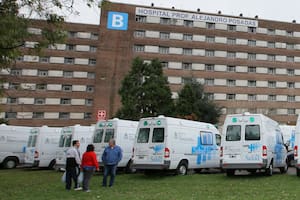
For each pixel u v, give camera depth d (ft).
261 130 55.57
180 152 60.49
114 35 229.86
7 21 37.45
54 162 84.28
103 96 224.94
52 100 229.04
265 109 242.37
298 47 253.03
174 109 134.62
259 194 38.86
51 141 84.94
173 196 38.01
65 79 231.71
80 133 77.97
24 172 76.18
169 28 234.99
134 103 131.34
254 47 245.24
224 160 57.00
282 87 247.29
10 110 222.48
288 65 249.75
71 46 234.38
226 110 235.81
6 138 90.63
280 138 65.00
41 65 229.04
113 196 38.63
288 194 38.55
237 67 240.94
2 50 39.93
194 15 238.68
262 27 247.91
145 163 59.26
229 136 57.41
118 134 66.80
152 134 59.72
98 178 59.57
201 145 65.92
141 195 39.01
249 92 241.35
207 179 55.11
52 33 42.39
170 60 232.32
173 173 62.54
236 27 244.01
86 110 232.53
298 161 56.34
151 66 135.95
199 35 238.07
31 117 225.76
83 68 234.17
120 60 228.63
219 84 237.04
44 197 38.70
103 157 48.62
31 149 85.40
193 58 235.40
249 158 55.47
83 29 236.02
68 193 41.60
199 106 158.81
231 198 36.14
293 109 247.91
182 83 231.50
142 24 232.53
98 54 227.40
